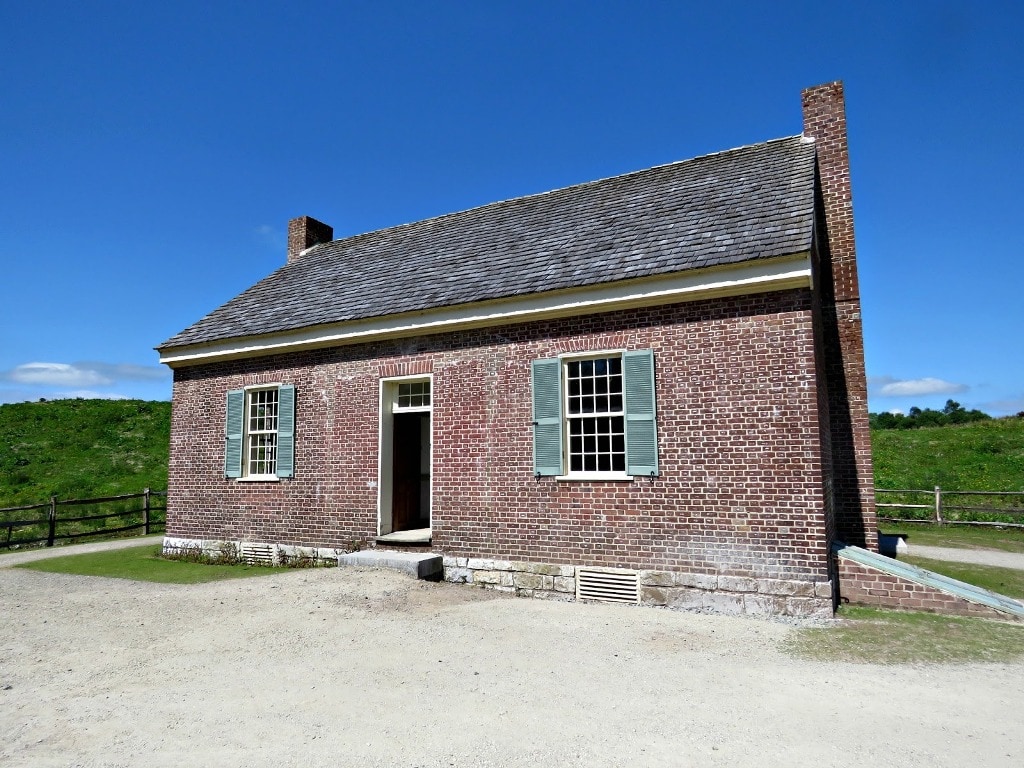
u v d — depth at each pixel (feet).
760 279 29.73
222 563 44.62
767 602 28.78
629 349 33.06
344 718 17.70
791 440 29.04
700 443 30.86
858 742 16.14
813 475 28.48
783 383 29.48
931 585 29.35
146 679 20.93
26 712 18.25
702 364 31.27
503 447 36.01
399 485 42.27
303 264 58.08
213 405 48.19
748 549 29.37
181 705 18.70
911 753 15.53
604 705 18.60
